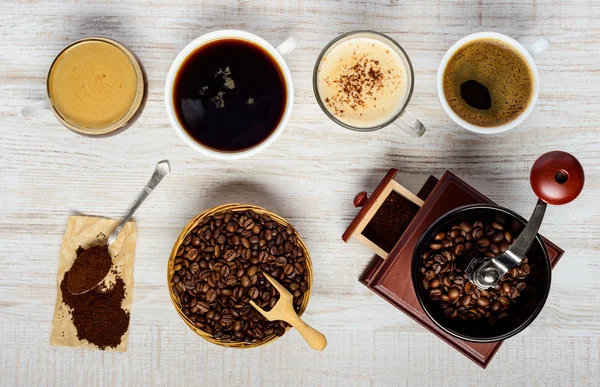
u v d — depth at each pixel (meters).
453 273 0.61
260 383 0.69
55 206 0.68
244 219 0.64
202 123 0.62
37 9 0.67
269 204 0.68
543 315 0.68
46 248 0.68
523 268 0.60
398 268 0.64
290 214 0.68
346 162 0.68
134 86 0.62
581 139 0.67
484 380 0.68
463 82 0.63
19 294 0.68
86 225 0.68
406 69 0.62
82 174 0.68
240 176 0.68
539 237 0.58
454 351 0.68
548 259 0.58
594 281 0.68
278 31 0.67
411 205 0.65
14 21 0.67
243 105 0.62
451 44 0.67
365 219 0.63
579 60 0.67
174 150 0.68
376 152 0.68
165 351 0.68
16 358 0.69
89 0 0.67
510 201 0.68
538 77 0.63
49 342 0.69
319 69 0.62
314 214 0.68
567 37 0.67
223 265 0.64
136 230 0.68
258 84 0.62
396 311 0.68
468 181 0.68
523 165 0.68
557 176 0.55
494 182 0.68
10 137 0.68
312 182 0.68
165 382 0.69
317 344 0.63
